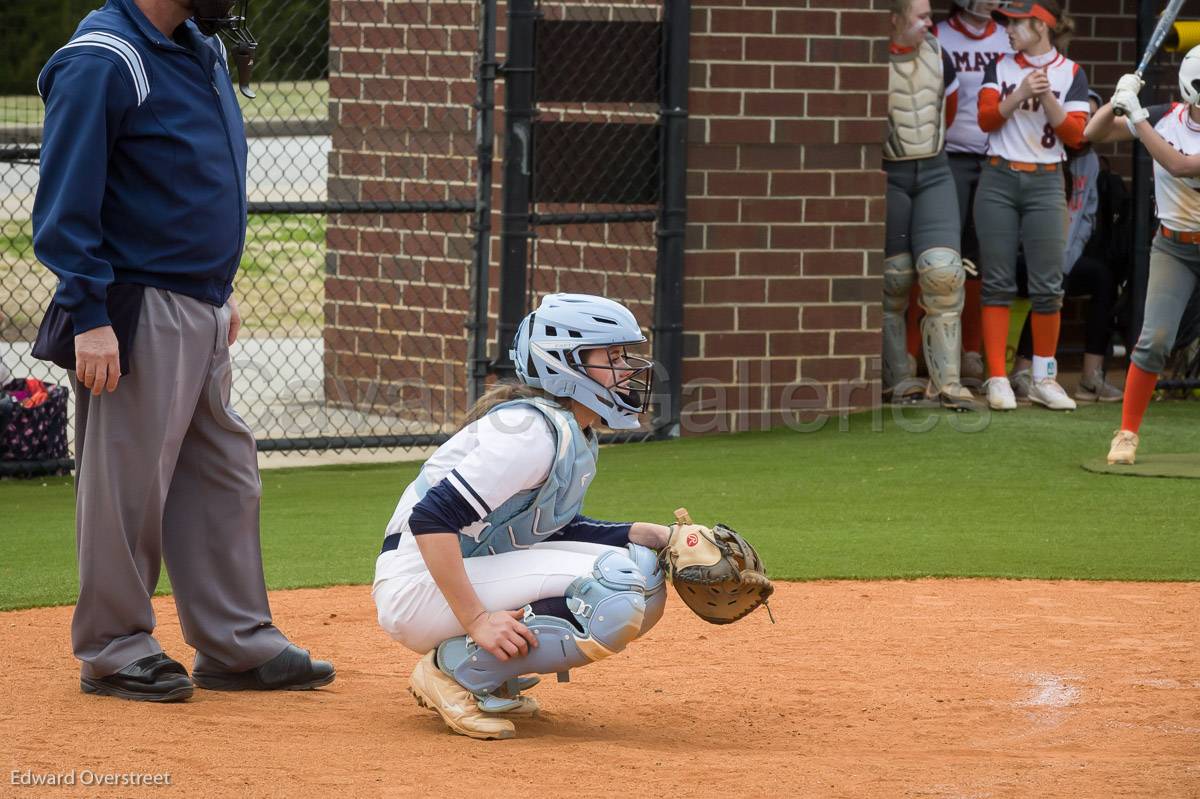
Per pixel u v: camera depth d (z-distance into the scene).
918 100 37.00
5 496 29.16
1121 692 16.52
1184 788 12.33
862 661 18.02
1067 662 17.97
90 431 14.78
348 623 19.89
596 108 34.69
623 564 13.74
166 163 14.59
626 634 13.70
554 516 14.09
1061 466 32.03
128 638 15.22
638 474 31.30
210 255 14.96
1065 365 45.66
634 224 35.94
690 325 36.09
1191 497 29.05
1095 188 39.59
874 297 37.34
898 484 30.39
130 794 11.73
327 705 15.46
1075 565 23.78
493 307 35.78
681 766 12.98
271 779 12.22
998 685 16.83
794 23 35.69
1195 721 15.27
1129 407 32.06
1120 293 42.34
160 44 14.59
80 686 15.58
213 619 15.89
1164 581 22.81
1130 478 30.80
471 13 36.00
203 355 15.12
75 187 14.04
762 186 36.09
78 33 14.46
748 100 35.66
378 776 12.39
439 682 14.14
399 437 33.81
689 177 35.56
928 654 18.38
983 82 37.53
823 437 35.31
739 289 36.31
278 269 59.00
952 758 13.60
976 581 22.77
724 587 14.23
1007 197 37.00
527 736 14.19
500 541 14.16
